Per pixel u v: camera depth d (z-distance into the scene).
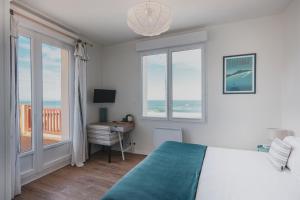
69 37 3.31
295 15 2.45
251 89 3.08
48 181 2.71
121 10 2.73
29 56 2.72
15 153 2.30
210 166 1.89
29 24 2.58
